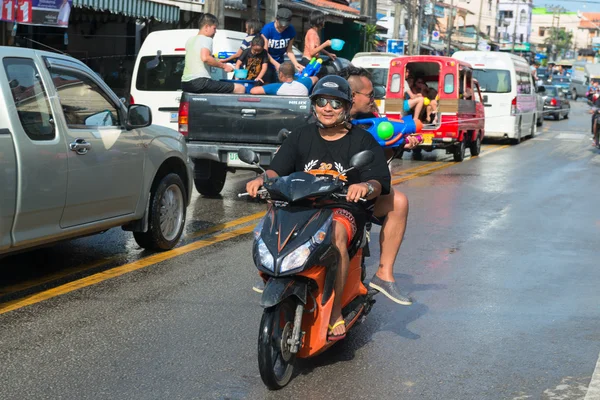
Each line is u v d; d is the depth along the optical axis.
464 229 9.82
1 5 14.16
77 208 6.91
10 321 5.92
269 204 5.05
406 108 9.68
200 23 11.36
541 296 6.89
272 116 10.88
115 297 6.59
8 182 6.09
